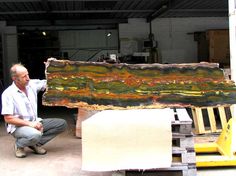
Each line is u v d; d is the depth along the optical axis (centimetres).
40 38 1190
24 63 1189
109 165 317
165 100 338
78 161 420
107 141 317
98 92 336
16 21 1102
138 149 318
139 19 1134
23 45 1183
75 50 1241
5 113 426
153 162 318
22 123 431
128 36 1138
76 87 334
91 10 955
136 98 338
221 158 377
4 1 796
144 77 342
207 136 513
